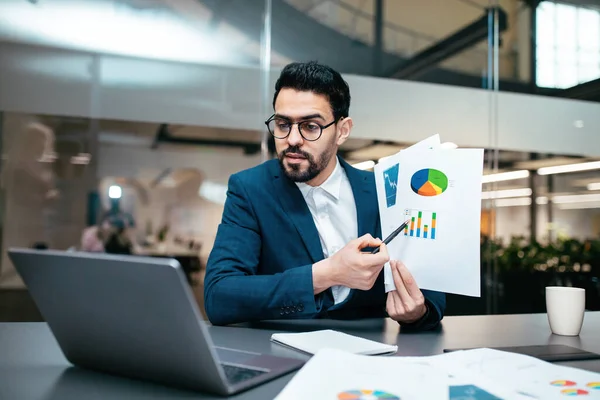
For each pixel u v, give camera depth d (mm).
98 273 524
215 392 538
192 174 3217
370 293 1195
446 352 764
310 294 938
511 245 3730
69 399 526
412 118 3561
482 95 3707
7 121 2969
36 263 569
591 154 3865
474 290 921
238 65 3301
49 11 3033
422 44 3615
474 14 3713
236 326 975
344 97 1128
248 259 1118
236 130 3281
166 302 494
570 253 3777
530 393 530
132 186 3137
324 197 1246
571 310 922
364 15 3504
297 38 3396
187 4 3236
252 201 1180
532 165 3764
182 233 3205
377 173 1130
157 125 3168
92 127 3080
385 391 510
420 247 984
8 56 2971
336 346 754
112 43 3115
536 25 3811
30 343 792
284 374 620
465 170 953
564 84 3846
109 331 568
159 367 560
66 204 3053
